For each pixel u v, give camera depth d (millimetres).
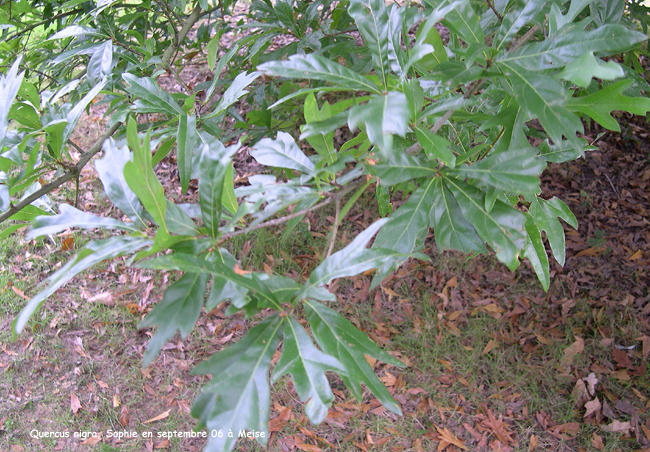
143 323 846
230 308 873
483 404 3092
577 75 910
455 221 1157
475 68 1014
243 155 4578
